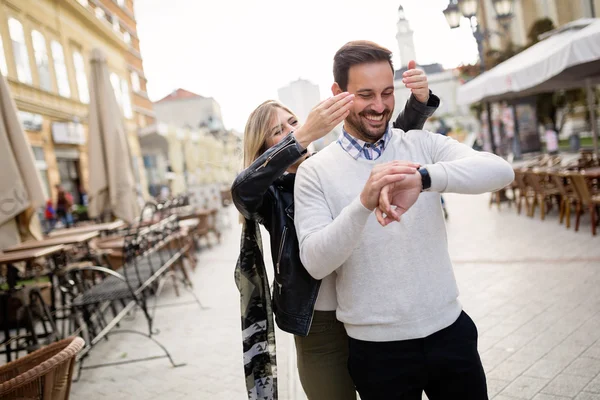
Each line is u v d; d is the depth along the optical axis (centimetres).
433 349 151
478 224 959
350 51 155
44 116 1634
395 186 130
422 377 153
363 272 151
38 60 1600
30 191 440
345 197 157
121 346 498
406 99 187
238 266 190
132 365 440
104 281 512
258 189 167
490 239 791
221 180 1858
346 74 156
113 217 850
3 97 445
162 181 3378
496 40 2591
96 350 491
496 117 2269
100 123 773
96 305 528
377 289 150
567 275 534
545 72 783
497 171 141
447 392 158
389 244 149
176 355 454
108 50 2252
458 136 3141
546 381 314
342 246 138
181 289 733
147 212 1079
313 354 184
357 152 159
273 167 165
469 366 155
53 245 490
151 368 429
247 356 187
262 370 187
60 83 1745
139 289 466
